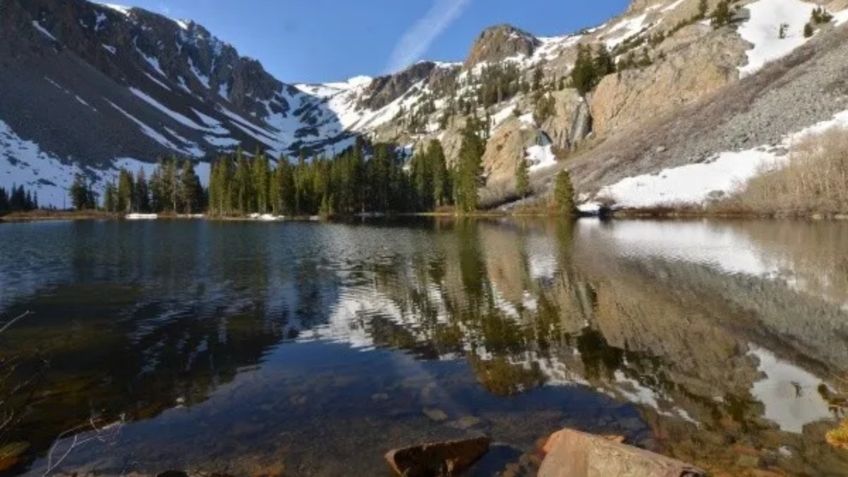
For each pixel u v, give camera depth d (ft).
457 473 30.63
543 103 512.22
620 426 36.37
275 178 411.13
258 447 34.81
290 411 40.75
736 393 42.27
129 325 68.95
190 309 78.07
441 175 445.78
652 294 81.82
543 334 61.67
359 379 47.85
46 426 38.60
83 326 68.69
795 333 59.11
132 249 162.81
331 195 392.88
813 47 399.44
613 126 463.01
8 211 460.96
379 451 33.76
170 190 479.41
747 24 487.61
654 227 213.66
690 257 120.26
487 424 37.37
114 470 32.07
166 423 38.99
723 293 80.53
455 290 89.81
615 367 49.42
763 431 35.22
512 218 317.22
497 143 502.38
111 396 44.70
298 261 131.03
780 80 370.32
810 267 101.86
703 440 34.06
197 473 29.12
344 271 113.39
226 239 198.70
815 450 32.37
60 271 116.26
